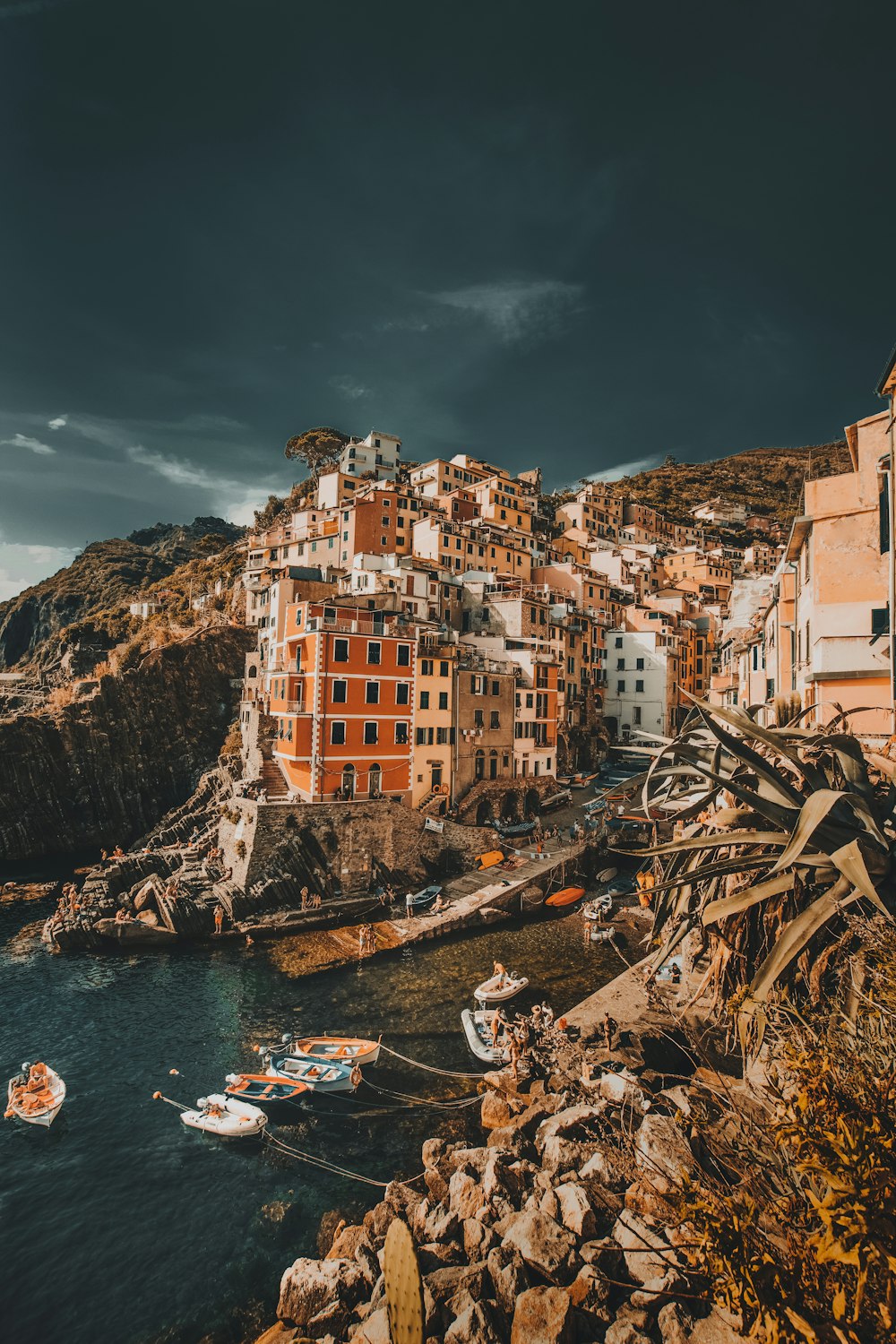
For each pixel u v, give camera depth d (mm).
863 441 17438
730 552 139000
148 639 83812
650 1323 9297
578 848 51562
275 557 93500
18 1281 16500
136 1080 24672
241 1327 15188
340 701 46031
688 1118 7191
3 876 53469
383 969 34125
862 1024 6926
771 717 27906
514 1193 14008
